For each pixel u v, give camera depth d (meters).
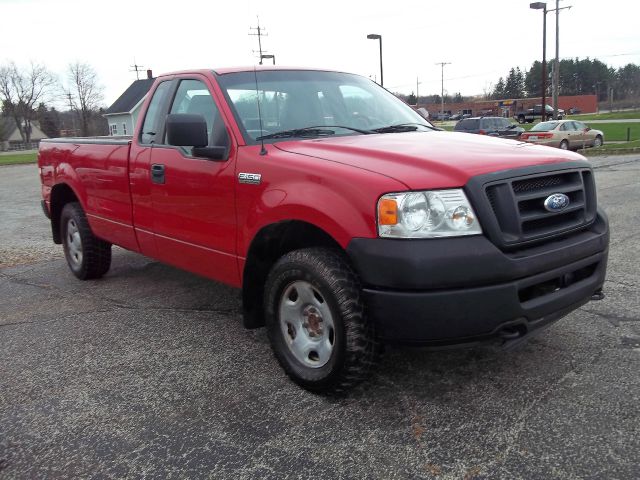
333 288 3.06
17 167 34.09
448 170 2.96
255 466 2.75
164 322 4.79
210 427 3.11
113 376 3.80
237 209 3.73
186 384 3.63
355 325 3.04
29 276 6.58
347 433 2.98
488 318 2.85
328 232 3.06
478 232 2.86
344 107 4.44
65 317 5.02
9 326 4.85
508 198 2.94
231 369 3.83
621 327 4.15
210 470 2.74
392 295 2.84
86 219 5.96
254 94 4.17
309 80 4.52
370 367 3.12
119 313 5.07
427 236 2.80
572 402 3.15
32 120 105.44
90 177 5.59
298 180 3.29
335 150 3.46
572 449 2.74
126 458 2.87
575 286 3.27
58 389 3.64
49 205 6.56
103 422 3.22
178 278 6.16
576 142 25.55
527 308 2.95
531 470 2.61
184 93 4.52
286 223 3.39
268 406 3.30
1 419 3.31
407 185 2.85
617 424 2.92
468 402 3.22
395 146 3.45
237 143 3.80
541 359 3.69
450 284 2.78
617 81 123.38
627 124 48.62
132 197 4.93
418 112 5.12
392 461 2.73
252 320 3.87
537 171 3.10
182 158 4.24
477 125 25.50
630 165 16.59
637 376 3.40
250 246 3.63
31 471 2.80
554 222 3.24
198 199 4.09
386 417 3.11
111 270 6.66
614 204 9.34
